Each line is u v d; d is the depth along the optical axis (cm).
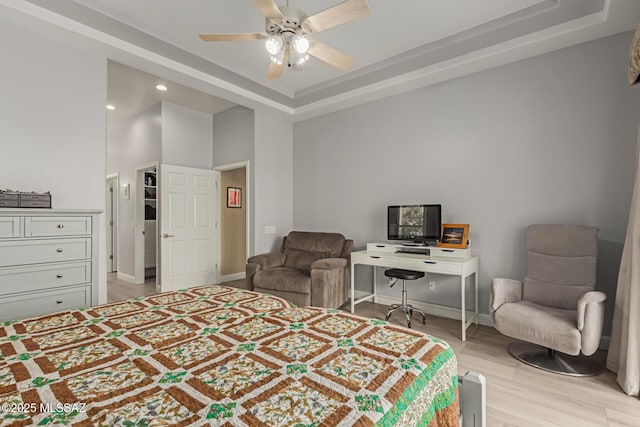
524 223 300
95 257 256
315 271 345
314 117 476
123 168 548
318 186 471
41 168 261
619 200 257
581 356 248
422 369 107
